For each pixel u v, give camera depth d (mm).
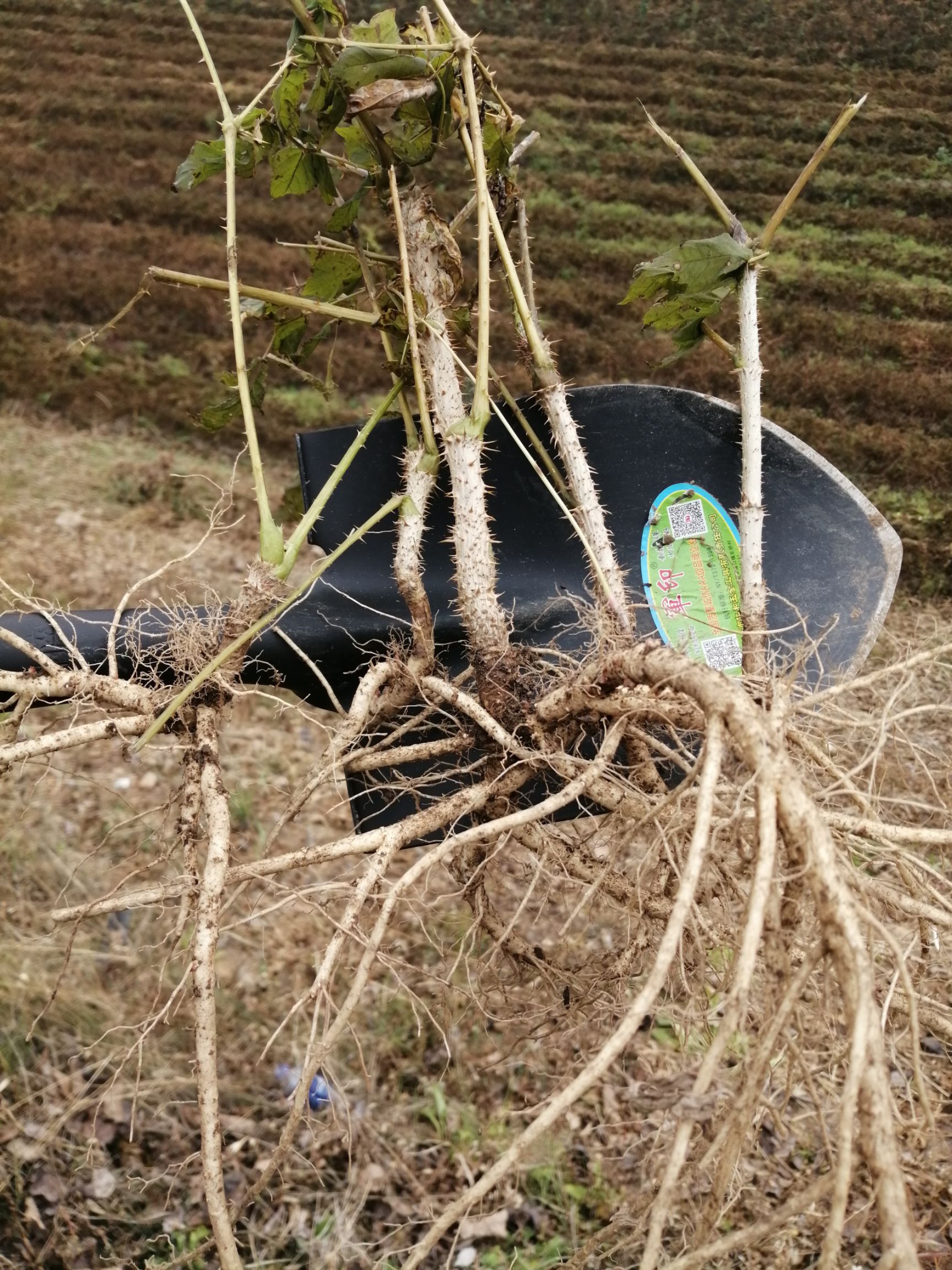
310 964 2168
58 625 1236
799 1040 1006
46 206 5754
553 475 1480
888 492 3799
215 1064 915
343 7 1231
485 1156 1847
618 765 1211
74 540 3516
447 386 1254
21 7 6500
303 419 4441
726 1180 720
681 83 5562
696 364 4395
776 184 5172
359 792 1397
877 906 979
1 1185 1688
